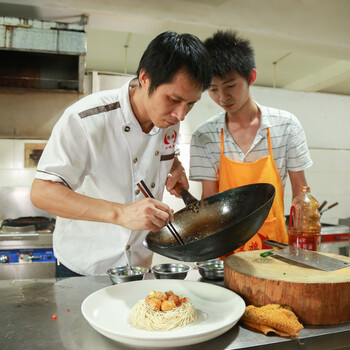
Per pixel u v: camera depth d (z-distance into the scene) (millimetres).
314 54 3869
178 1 3160
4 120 3410
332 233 3732
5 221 3352
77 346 855
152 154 1505
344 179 4523
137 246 1572
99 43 4281
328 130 4355
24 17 3029
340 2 3574
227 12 3273
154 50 1072
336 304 976
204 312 1032
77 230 1532
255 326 938
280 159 1918
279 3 3404
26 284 1319
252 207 1301
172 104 1111
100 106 1335
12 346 853
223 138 1942
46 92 3418
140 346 816
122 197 1489
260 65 4914
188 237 1333
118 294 1111
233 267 1148
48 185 1194
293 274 1062
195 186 3893
